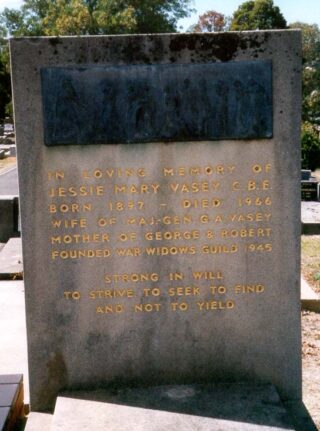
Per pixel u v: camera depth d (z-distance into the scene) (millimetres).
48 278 1778
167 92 1703
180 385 1843
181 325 1825
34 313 1790
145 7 19641
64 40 1669
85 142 1708
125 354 1830
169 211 1765
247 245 1791
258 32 1694
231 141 1736
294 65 1706
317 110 25516
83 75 1684
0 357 2166
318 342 2568
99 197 1746
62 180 1730
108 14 18328
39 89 1683
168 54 1694
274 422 1626
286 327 1833
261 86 1708
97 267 1782
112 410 1698
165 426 1609
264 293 1817
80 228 1760
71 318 1802
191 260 1794
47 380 1824
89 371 1830
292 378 1859
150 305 1812
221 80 1704
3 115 26266
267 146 1741
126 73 1691
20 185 1727
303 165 9930
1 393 1763
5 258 3607
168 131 1718
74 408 1714
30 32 21609
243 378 1858
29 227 1749
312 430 1736
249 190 1763
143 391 1812
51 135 1698
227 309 1824
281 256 1799
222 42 1695
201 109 1714
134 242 1777
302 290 3072
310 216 5367
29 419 1780
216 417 1652
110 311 1807
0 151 13602
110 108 1701
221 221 1776
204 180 1752
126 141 1718
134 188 1748
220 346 1840
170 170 1744
